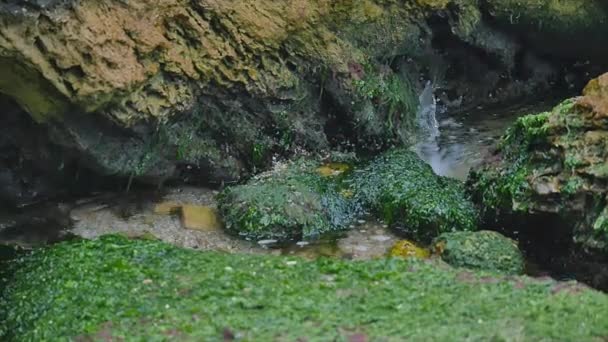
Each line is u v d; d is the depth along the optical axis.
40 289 4.14
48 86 4.42
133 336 3.87
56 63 4.38
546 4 5.66
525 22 5.69
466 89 5.77
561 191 4.39
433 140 5.45
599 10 5.75
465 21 5.50
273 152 5.10
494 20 5.64
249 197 4.73
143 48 4.57
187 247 4.57
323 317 3.89
